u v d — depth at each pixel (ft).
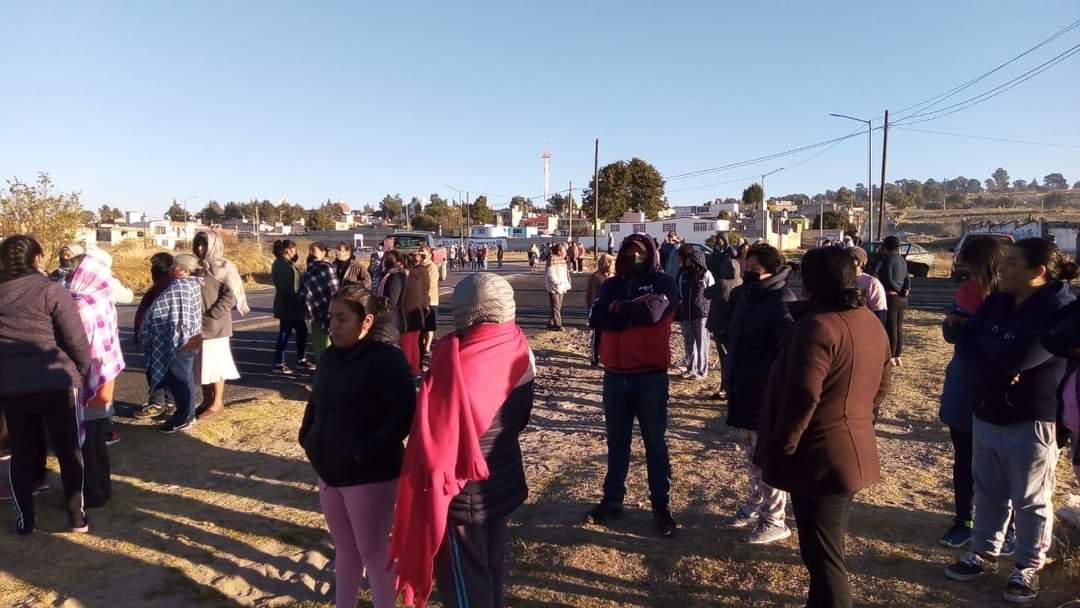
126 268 97.71
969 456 14.32
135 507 17.10
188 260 21.75
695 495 17.89
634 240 15.66
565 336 45.37
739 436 22.90
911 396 27.73
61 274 20.27
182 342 21.39
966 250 13.39
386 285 29.68
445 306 63.93
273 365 33.65
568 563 14.38
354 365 10.86
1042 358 11.76
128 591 13.47
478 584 10.06
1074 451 11.46
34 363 14.32
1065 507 15.28
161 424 23.24
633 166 277.85
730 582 13.52
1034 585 12.50
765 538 15.05
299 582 14.06
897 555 14.32
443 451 9.32
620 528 16.01
